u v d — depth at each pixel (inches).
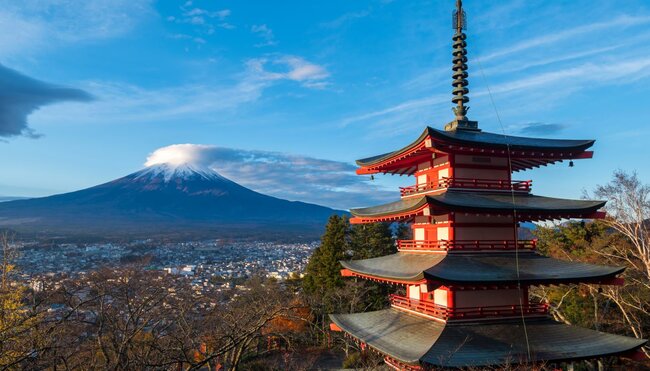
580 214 897.5
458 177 944.9
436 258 928.3
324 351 1856.5
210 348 650.8
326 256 2347.4
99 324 506.6
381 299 2212.1
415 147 939.3
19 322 486.3
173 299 676.1
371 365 1055.6
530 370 740.7
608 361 1460.4
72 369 482.0
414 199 1046.4
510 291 917.8
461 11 1085.8
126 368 468.1
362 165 1153.4
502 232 951.0
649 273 1444.4
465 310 874.8
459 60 1077.8
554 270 882.1
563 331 871.1
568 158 965.8
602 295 1599.4
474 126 1043.3
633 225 1663.4
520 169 1104.8
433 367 750.5
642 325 1549.0
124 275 646.5
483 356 770.2
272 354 1584.6
